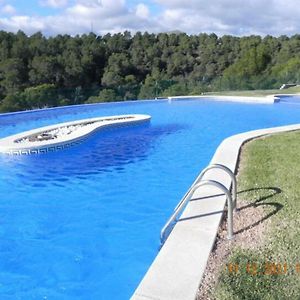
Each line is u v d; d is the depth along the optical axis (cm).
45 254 554
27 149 1056
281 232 463
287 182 638
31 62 4256
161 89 3133
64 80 4384
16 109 2259
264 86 3141
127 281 486
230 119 1791
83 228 634
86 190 816
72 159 1068
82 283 483
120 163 1025
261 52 5400
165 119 1819
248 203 559
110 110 2209
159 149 1186
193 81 3409
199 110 2122
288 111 2006
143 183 859
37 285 481
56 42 5156
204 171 516
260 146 914
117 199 762
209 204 546
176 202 744
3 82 3828
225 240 451
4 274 506
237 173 703
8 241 595
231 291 352
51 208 723
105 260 534
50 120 1858
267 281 365
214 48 6291
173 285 360
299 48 5894
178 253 414
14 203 750
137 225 642
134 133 1466
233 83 3130
